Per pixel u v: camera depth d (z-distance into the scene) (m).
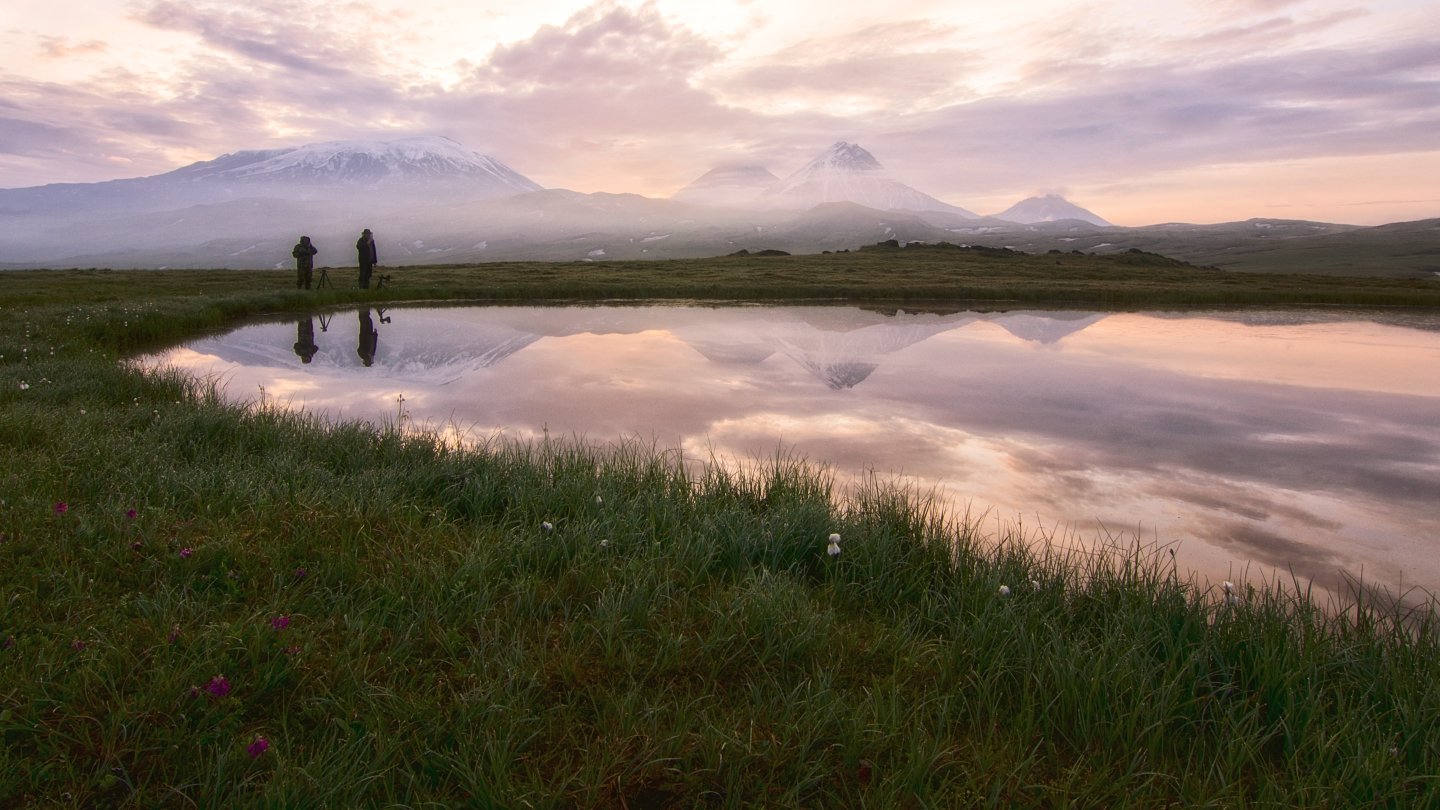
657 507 5.19
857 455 8.50
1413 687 3.29
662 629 3.47
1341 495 7.32
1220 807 2.53
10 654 2.84
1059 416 10.80
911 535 5.14
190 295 28.77
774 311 29.27
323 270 31.78
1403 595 5.01
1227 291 37.16
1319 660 3.45
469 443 8.41
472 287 34.19
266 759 2.49
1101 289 37.25
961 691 3.13
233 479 5.08
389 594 3.56
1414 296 35.91
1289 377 14.51
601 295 35.62
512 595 3.74
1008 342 19.75
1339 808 2.54
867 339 20.03
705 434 9.34
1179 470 8.13
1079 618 4.11
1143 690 3.05
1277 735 3.01
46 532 3.95
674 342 18.86
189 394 9.73
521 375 13.59
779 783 2.59
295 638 3.16
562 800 2.42
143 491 4.74
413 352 16.61
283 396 11.26
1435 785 2.54
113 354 14.47
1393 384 13.79
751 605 3.67
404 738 2.68
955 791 2.55
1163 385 13.47
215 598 3.49
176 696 2.72
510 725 2.68
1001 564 4.58
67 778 2.36
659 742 2.67
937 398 12.02
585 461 6.46
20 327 14.93
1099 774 2.65
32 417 6.38
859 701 3.06
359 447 6.71
